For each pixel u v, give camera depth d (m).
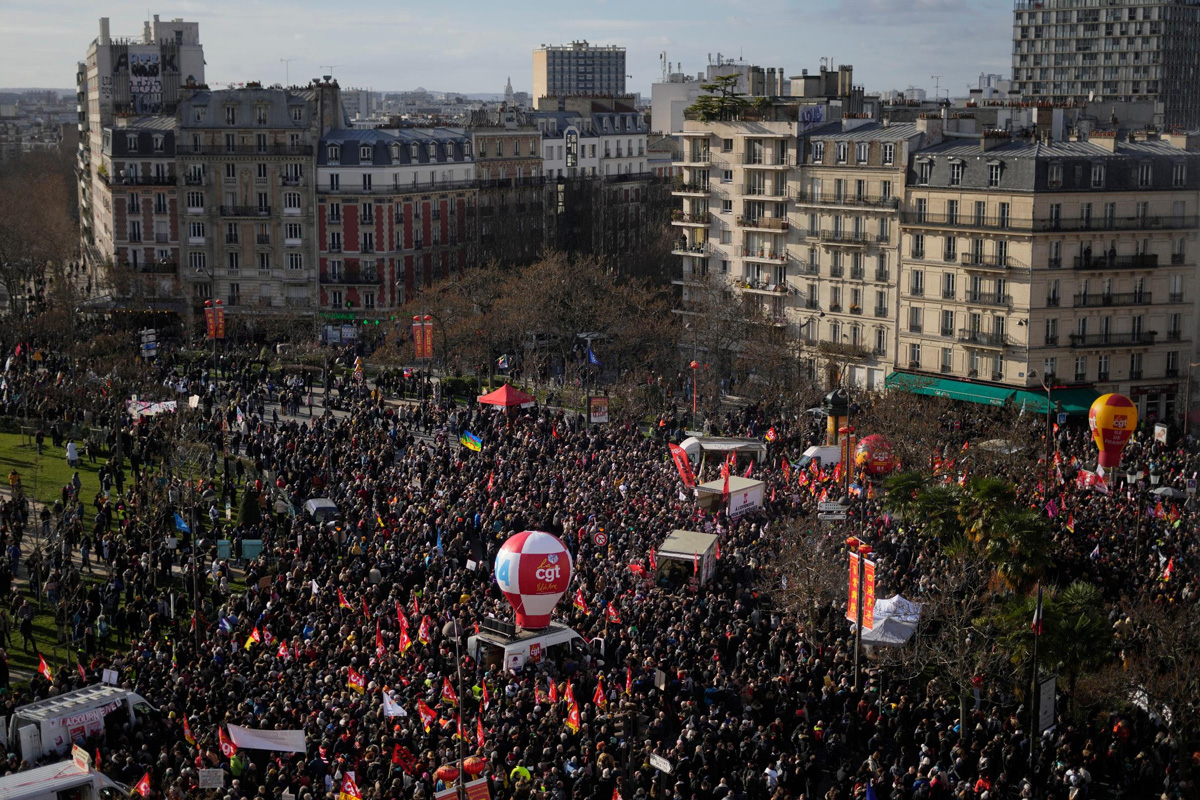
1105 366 145.75
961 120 163.38
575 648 71.25
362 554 84.38
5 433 127.19
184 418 114.81
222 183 199.62
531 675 66.00
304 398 151.38
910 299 156.12
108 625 77.12
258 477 104.38
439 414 133.12
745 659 69.44
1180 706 63.47
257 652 69.00
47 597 82.25
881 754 60.25
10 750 59.00
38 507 103.81
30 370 146.50
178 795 51.00
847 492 93.12
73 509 93.88
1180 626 68.25
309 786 53.94
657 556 82.75
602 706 62.56
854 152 161.25
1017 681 67.50
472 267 194.75
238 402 133.12
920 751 61.09
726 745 59.09
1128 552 85.81
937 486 90.50
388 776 54.56
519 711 61.41
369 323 190.88
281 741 56.00
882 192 158.38
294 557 83.88
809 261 169.00
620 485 99.81
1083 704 67.06
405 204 198.62
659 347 161.75
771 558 83.12
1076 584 71.25
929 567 82.06
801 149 168.12
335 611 74.19
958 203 149.50
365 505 95.38
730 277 179.12
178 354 170.75
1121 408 107.06
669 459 111.94
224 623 73.31
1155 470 105.12
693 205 185.12
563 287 163.75
